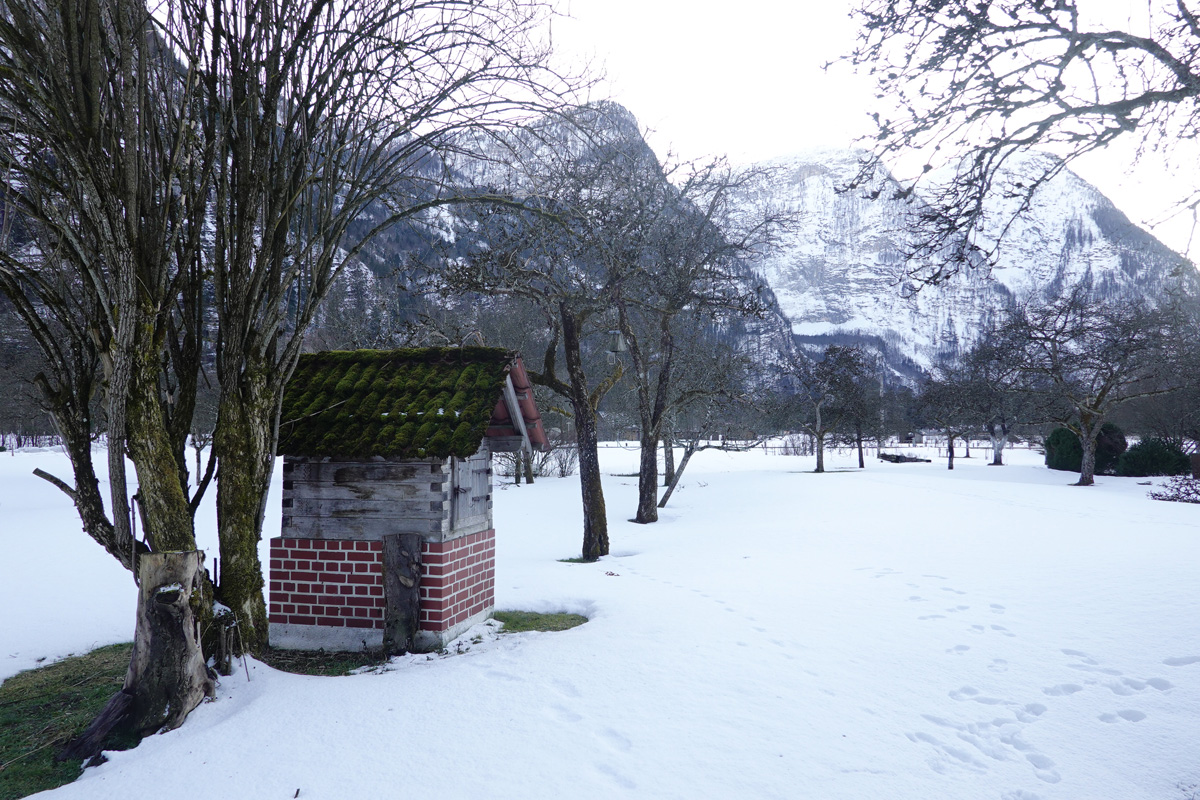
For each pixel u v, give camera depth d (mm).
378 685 5559
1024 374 31422
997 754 4551
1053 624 7211
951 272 6984
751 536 14992
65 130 4750
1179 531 12734
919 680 5797
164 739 4613
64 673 6430
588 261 13773
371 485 6961
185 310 6230
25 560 12883
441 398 7324
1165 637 6504
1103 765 4383
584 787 3979
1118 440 34344
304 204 6723
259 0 5602
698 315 16500
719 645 6695
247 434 6164
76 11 4836
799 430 49344
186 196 5711
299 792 3939
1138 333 27984
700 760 4324
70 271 5953
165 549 5281
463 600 7355
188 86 5262
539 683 5598
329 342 19859
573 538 16594
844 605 8383
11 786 4164
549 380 14570
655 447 19250
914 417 70688
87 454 5617
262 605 6312
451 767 4207
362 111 6387
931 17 6254
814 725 4887
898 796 3977
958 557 11273
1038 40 6090
